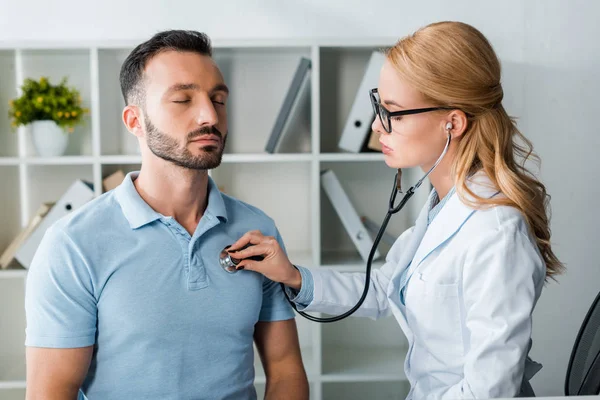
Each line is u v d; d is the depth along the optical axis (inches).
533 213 47.9
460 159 49.2
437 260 49.1
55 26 94.3
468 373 43.3
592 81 95.7
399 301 55.5
